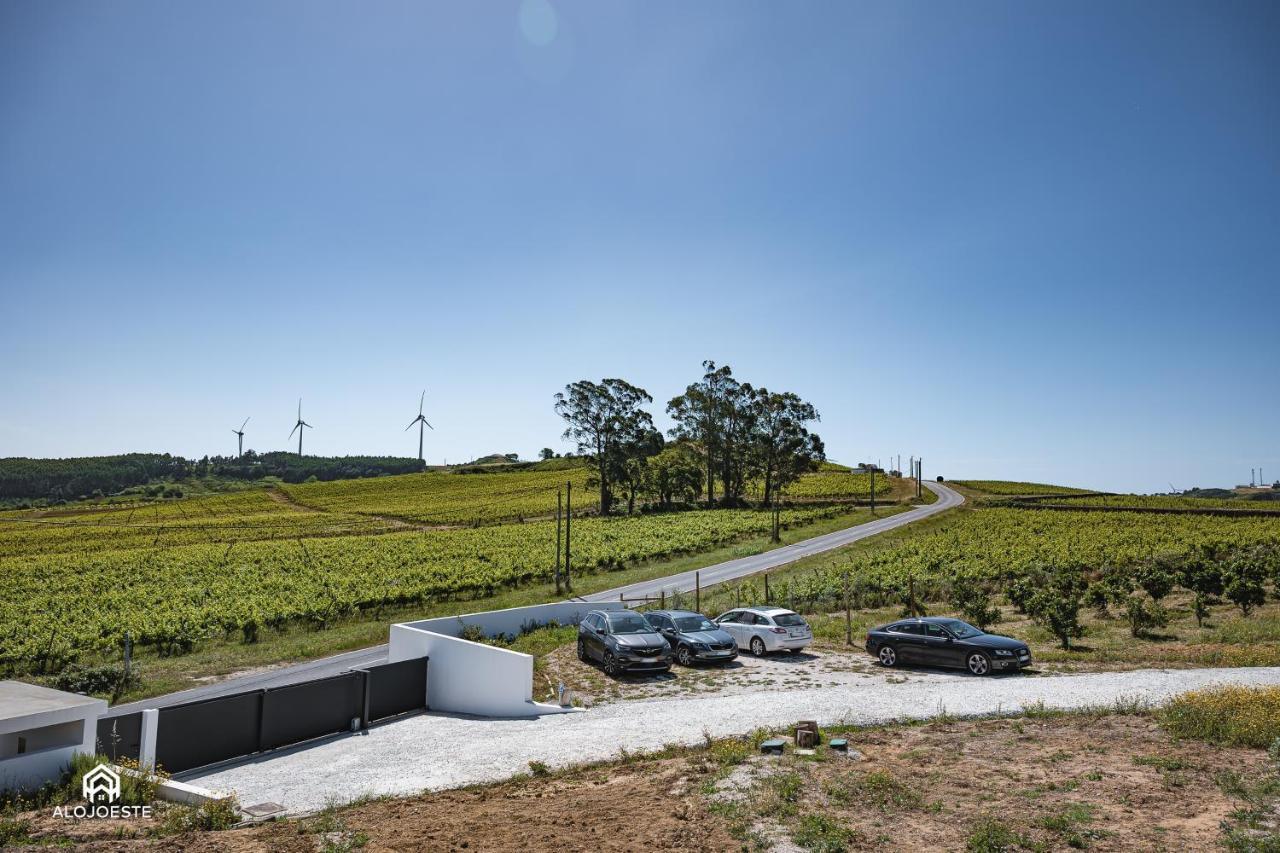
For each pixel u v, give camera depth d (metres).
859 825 8.09
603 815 8.87
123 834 8.40
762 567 46.81
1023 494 110.12
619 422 91.81
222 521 95.50
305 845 8.21
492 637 25.16
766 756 10.74
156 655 28.64
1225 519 61.50
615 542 57.66
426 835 8.48
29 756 9.80
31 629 31.23
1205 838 7.39
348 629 32.62
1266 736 10.19
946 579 33.97
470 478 150.38
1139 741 10.72
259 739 14.20
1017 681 15.73
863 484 115.75
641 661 19.61
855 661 20.56
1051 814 8.15
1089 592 26.91
